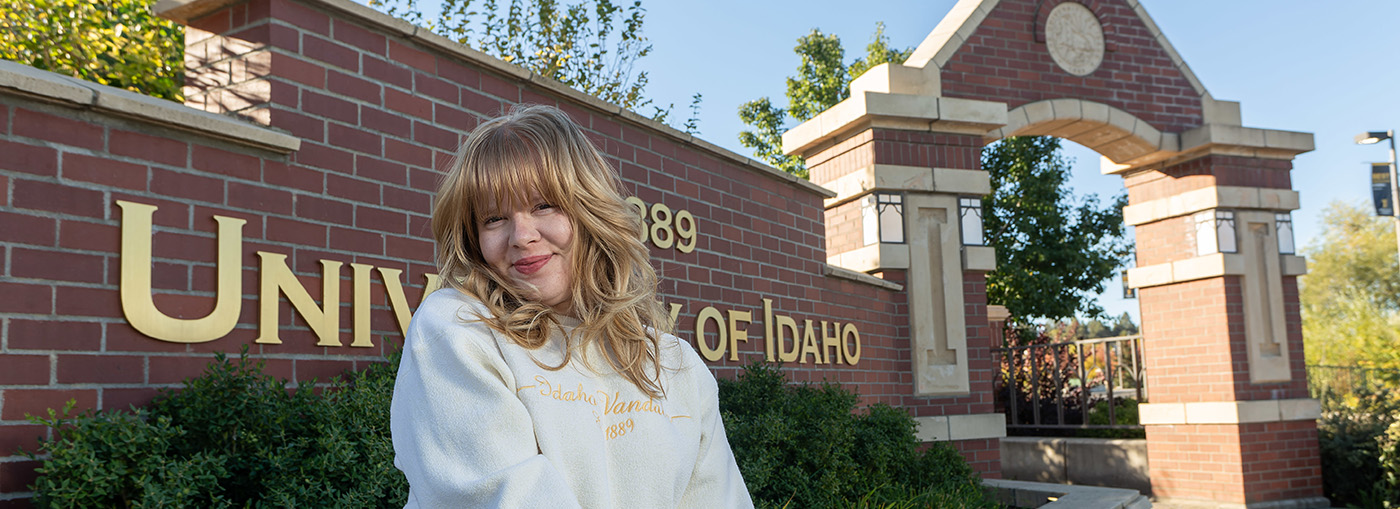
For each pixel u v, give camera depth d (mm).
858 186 7703
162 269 2840
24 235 2537
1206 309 9438
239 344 3021
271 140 3137
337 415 2809
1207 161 9398
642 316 1352
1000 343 13578
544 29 7797
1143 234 10148
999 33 8445
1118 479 10281
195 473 2480
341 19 3514
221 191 3033
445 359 1056
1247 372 9250
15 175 2535
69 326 2607
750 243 5805
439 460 986
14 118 2551
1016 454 11461
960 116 7809
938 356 7602
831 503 4645
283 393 2859
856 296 7000
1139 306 10125
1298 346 9516
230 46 3357
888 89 7777
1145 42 9289
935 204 7812
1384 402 9836
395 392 1112
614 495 1176
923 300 7586
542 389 1112
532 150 1184
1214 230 9328
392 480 2775
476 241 1244
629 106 8164
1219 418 9141
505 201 1170
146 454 2471
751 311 5703
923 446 7273
